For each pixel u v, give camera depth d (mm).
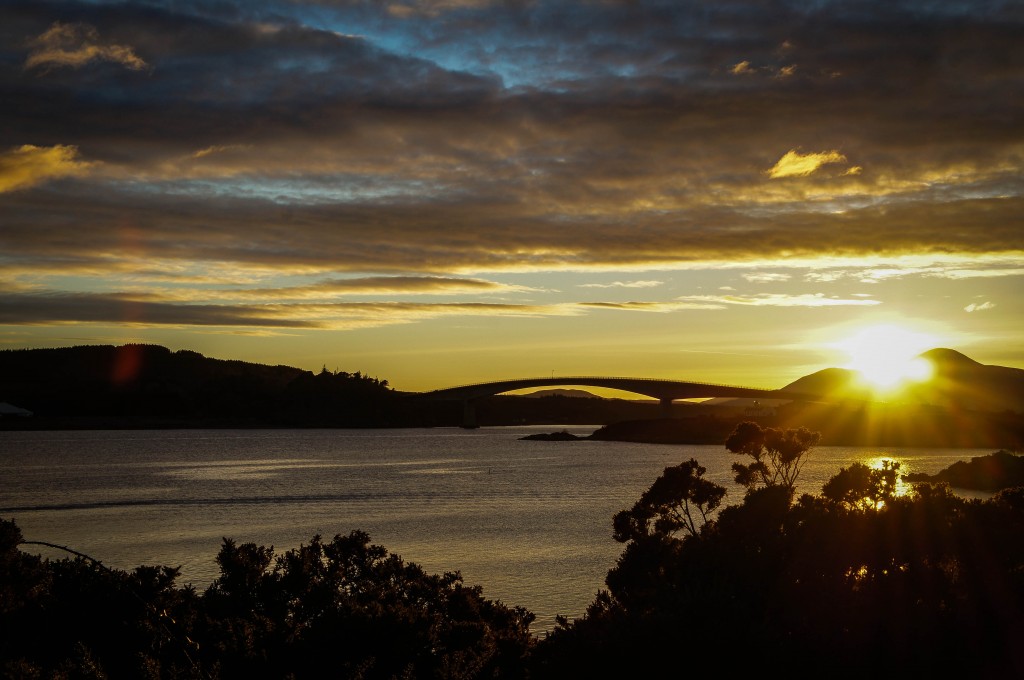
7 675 16422
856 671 17375
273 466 166875
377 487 122312
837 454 195750
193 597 27172
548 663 17156
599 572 56125
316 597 28406
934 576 24031
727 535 30281
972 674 17734
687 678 16422
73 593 23609
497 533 74688
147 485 126000
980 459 115375
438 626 22938
